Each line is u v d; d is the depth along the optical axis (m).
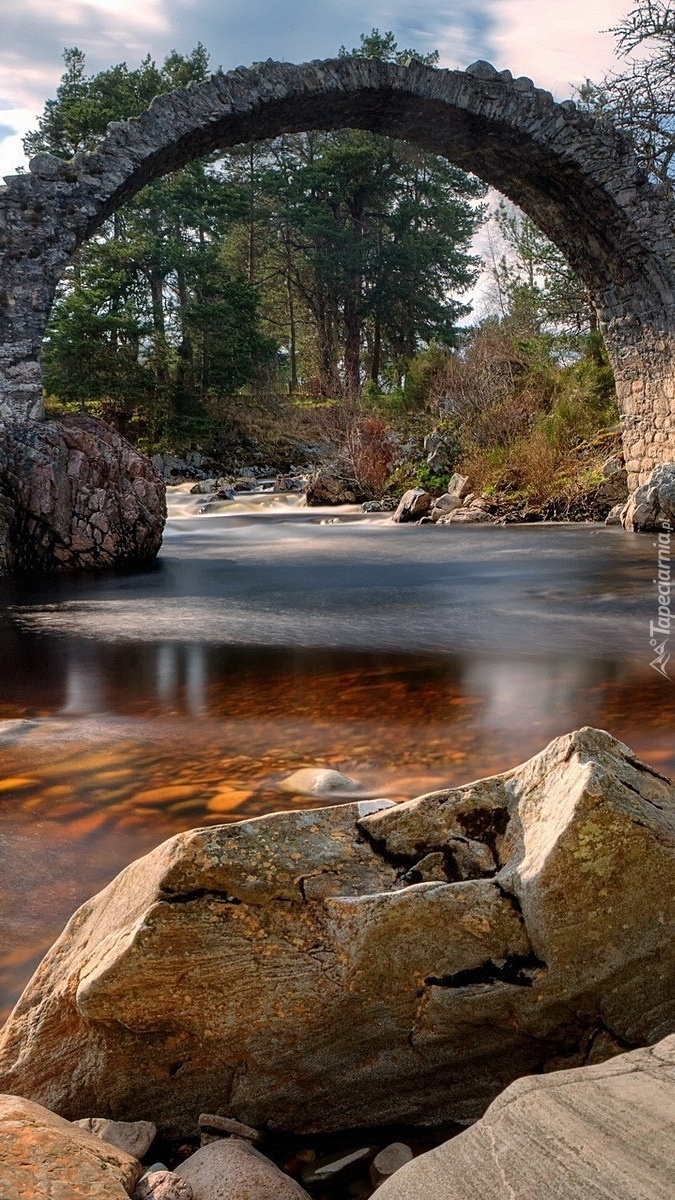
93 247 29.09
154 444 30.50
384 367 46.62
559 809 1.87
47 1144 1.40
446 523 16.64
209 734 4.23
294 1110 1.83
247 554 12.66
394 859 1.96
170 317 31.92
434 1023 1.79
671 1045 1.52
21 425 10.87
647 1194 1.17
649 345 15.81
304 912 1.84
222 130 14.59
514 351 22.66
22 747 4.07
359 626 7.09
